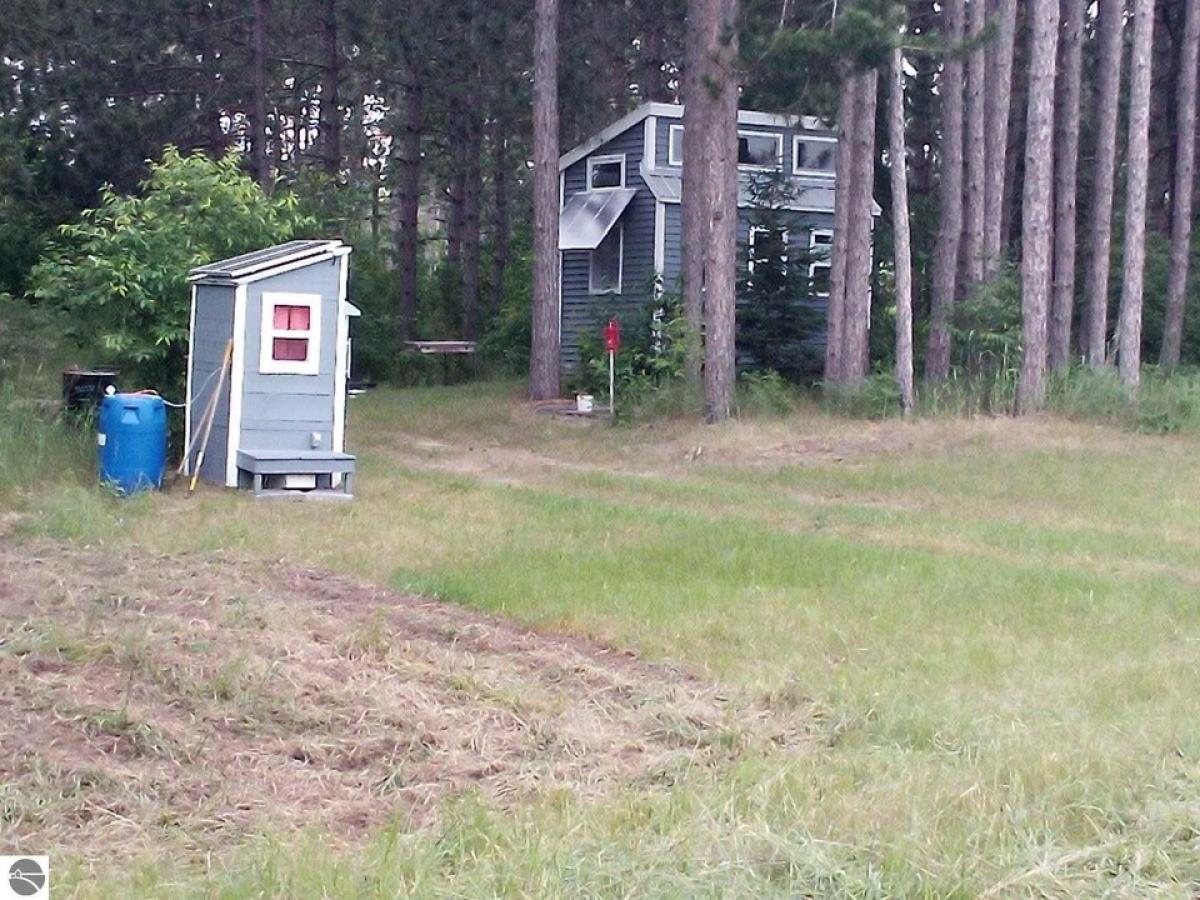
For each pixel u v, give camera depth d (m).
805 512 16.52
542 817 6.33
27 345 22.86
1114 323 35.41
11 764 6.71
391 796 6.73
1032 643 10.24
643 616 10.65
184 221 17.88
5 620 9.22
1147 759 7.30
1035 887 5.64
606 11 37.75
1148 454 20.72
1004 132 28.80
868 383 24.39
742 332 29.84
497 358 36.91
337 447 16.88
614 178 31.78
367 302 36.78
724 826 6.16
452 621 10.30
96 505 14.40
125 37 34.75
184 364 18.09
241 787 6.73
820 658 9.67
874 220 33.66
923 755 7.52
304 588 11.30
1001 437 21.86
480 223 45.78
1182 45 33.59
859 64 22.17
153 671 8.20
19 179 33.22
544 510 15.66
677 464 20.97
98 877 5.63
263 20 34.22
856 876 5.66
